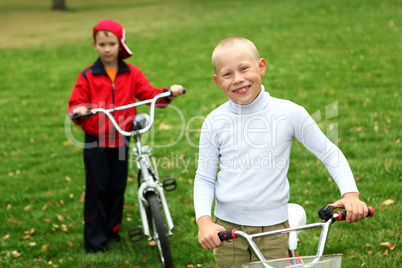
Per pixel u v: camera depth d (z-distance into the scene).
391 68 9.63
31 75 11.81
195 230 3.97
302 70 10.09
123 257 3.66
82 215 4.41
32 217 4.44
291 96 8.04
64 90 10.22
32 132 7.28
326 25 15.17
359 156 5.17
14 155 6.30
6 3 33.62
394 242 3.47
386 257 3.27
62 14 26.34
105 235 3.81
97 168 3.63
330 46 12.36
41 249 3.82
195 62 11.95
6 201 4.82
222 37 15.02
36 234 4.16
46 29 20.52
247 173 2.19
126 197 4.75
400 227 3.66
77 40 17.08
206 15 20.69
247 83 2.13
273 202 2.19
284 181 2.23
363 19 15.58
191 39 15.23
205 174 2.29
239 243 2.28
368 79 8.89
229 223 2.27
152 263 3.58
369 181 4.52
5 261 3.66
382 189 4.27
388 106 6.96
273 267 1.74
